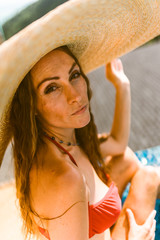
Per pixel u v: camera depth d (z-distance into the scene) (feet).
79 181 3.48
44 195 3.57
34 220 4.02
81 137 5.00
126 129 6.14
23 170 3.74
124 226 5.18
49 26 2.54
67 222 3.45
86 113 3.72
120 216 5.39
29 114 3.40
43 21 2.56
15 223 7.18
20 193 3.91
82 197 3.46
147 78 22.50
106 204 4.24
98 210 4.11
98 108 17.37
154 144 11.68
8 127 3.62
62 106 3.46
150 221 5.09
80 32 3.42
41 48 2.69
